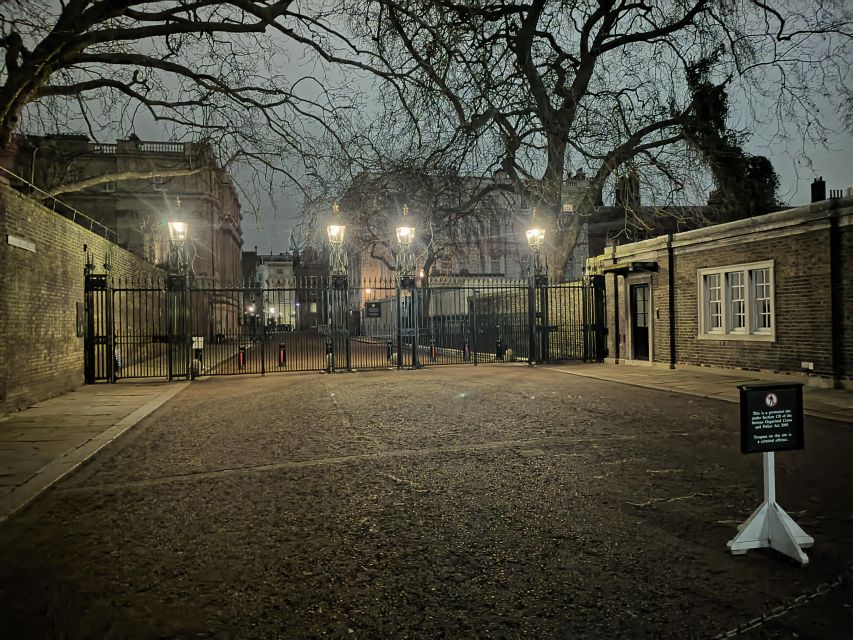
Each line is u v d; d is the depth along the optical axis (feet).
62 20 37.52
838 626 10.43
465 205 86.02
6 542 15.39
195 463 24.29
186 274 61.93
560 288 74.84
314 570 13.25
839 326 40.78
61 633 10.55
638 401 39.29
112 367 57.16
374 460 24.00
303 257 70.95
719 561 13.37
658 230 105.91
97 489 20.49
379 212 82.23
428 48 40.40
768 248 46.62
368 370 68.23
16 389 38.68
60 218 47.32
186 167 62.23
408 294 74.43
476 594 11.90
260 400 44.29
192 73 46.60
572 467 22.17
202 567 13.55
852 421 29.71
